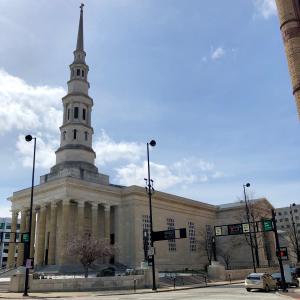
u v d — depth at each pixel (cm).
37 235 6525
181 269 7625
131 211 6950
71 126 7281
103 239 5750
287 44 2320
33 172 3866
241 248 8862
